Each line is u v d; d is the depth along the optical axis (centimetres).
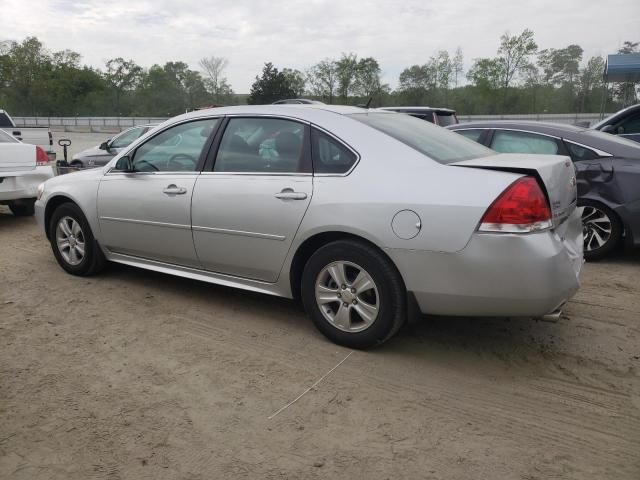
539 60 4631
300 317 425
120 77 7331
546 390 320
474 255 310
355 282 353
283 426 284
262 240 386
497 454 262
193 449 265
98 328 405
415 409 300
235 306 448
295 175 374
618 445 268
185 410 298
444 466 253
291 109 397
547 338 387
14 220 819
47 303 454
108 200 475
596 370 342
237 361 354
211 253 417
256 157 398
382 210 333
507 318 422
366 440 272
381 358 357
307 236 363
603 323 414
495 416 294
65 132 5009
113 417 291
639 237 557
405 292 340
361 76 5166
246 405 303
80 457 259
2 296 470
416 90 4994
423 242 321
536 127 616
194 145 434
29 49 7338
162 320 420
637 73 1627
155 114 6925
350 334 362
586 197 574
